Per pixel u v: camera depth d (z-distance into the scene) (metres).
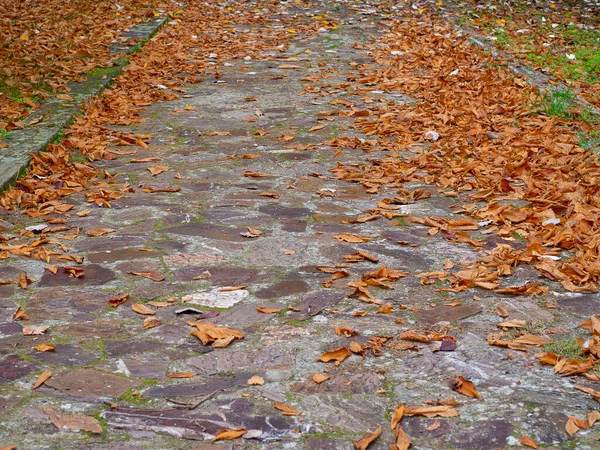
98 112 7.63
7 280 4.20
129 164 6.40
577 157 6.29
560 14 13.18
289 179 6.02
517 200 5.50
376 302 3.95
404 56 10.17
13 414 2.97
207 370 3.32
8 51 9.69
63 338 3.59
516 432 2.87
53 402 3.06
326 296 4.03
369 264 4.45
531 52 10.12
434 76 9.01
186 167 6.30
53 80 8.48
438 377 3.27
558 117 7.36
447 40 10.84
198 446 2.79
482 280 4.18
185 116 7.79
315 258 4.52
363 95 8.52
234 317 3.80
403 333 3.60
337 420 2.95
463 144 6.70
